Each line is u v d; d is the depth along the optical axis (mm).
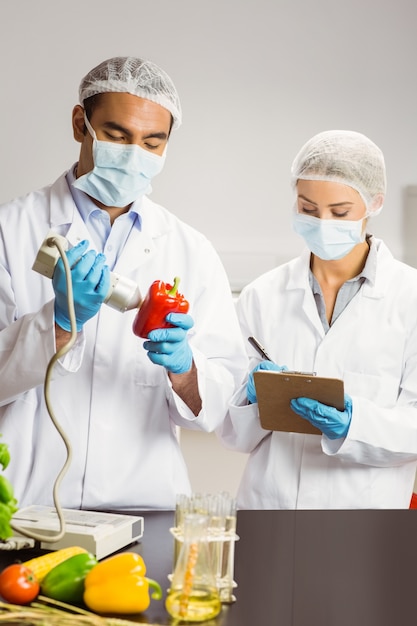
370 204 2215
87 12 3600
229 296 2092
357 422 2053
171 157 3658
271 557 1477
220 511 1254
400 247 3752
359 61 3713
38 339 1693
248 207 3688
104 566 1194
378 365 2199
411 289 2252
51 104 3602
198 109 3658
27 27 3578
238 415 2164
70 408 1872
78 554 1250
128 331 1922
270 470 2201
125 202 1903
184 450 3520
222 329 2041
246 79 3668
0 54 3574
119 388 1901
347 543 1567
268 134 3686
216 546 1256
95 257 1595
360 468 2176
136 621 1169
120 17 3611
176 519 1283
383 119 3734
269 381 1986
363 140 2197
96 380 1888
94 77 1846
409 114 3738
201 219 3680
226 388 1948
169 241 2031
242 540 1564
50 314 1677
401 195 3750
